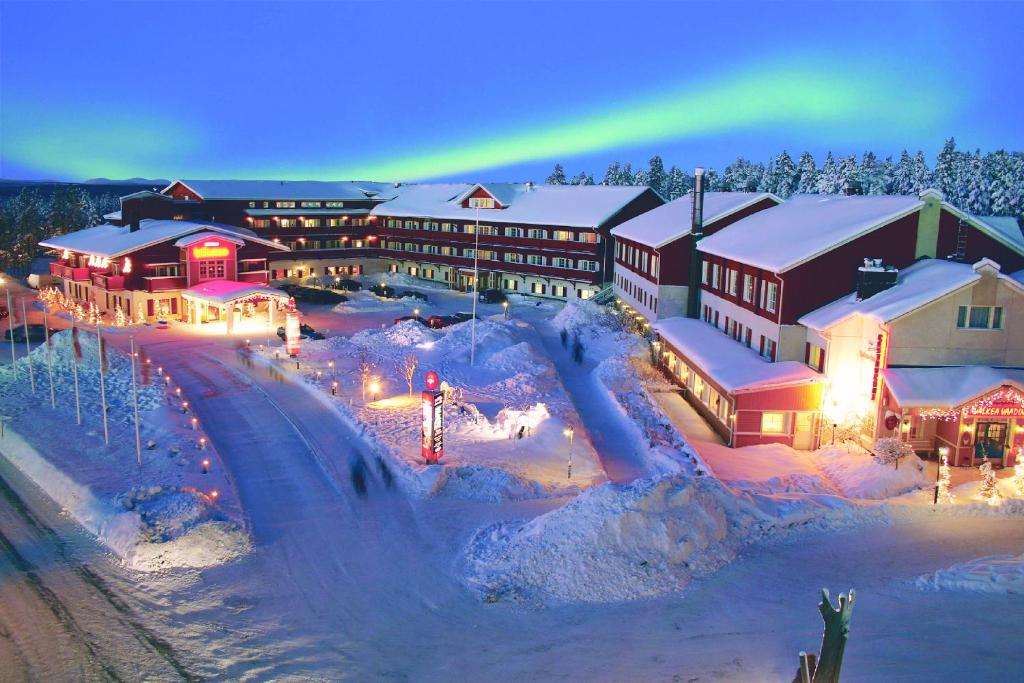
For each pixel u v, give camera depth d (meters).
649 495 24.30
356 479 31.25
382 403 41.00
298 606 22.00
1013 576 21.89
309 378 45.94
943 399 34.06
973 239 41.41
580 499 25.00
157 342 58.25
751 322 46.97
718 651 19.12
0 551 25.19
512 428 37.12
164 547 24.62
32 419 37.84
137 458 32.22
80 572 23.83
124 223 83.12
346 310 76.69
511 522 26.81
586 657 19.12
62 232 132.62
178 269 68.69
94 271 70.25
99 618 21.27
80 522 27.28
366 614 21.55
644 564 22.83
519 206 89.94
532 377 46.69
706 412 45.28
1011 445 34.72
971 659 18.03
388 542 25.97
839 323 38.06
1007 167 103.81
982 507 27.80
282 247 73.94
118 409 39.78
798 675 15.12
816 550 24.69
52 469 31.12
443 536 26.42
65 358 49.22
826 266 41.25
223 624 21.03
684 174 145.12
